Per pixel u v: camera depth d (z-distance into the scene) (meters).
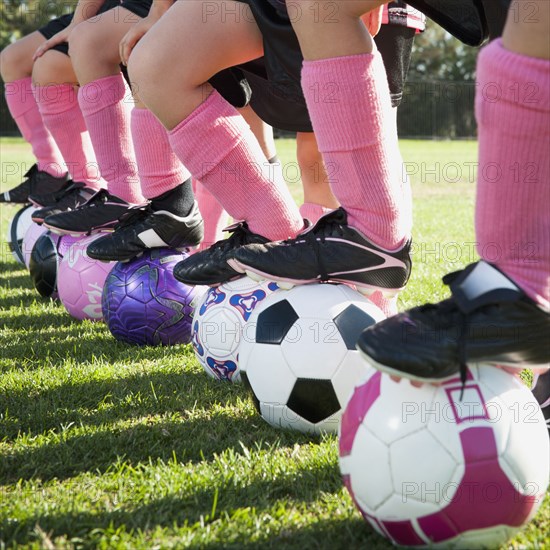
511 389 1.66
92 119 3.58
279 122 2.84
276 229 2.54
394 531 1.60
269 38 2.26
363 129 2.05
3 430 2.29
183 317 3.31
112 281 3.35
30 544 1.60
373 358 1.58
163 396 2.59
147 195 3.18
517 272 1.58
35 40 5.01
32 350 3.20
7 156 16.61
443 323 1.60
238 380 2.74
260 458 2.05
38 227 4.90
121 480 1.93
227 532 1.65
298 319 2.24
